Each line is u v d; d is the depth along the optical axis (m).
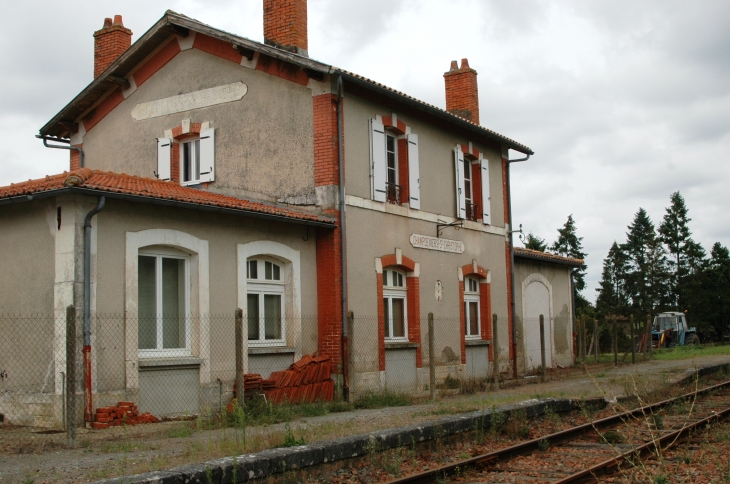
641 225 79.12
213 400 13.35
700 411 13.70
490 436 10.93
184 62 18.03
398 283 18.28
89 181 11.87
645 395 15.01
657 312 70.81
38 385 11.64
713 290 66.31
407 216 18.27
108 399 11.69
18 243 12.16
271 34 17.22
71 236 11.45
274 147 16.61
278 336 15.30
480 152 21.81
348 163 16.36
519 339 23.66
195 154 18.02
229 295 13.96
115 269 12.01
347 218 16.17
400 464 8.84
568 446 10.41
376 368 16.77
